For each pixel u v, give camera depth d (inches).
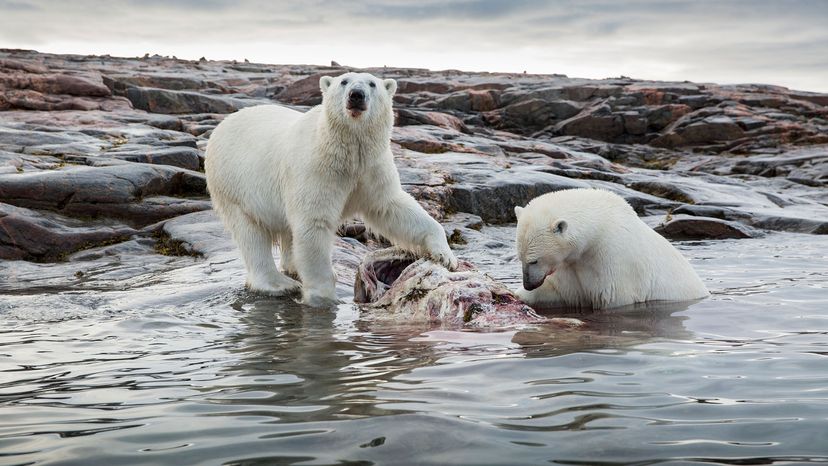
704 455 107.7
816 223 539.8
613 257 257.8
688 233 515.8
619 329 215.5
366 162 269.0
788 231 548.4
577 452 109.1
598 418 125.2
